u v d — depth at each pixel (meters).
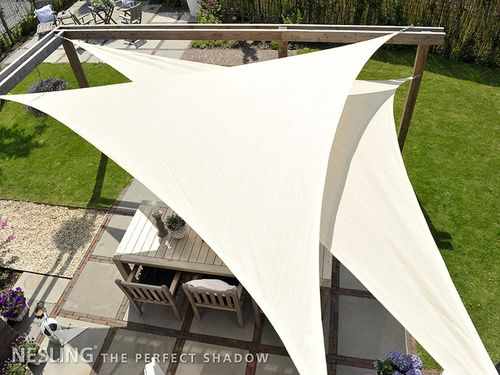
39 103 6.36
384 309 7.07
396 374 5.42
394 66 13.04
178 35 8.25
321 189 4.57
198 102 5.67
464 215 8.57
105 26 8.63
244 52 14.26
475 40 12.60
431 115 11.15
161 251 6.62
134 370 6.50
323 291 6.27
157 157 5.08
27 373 6.43
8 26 16.38
